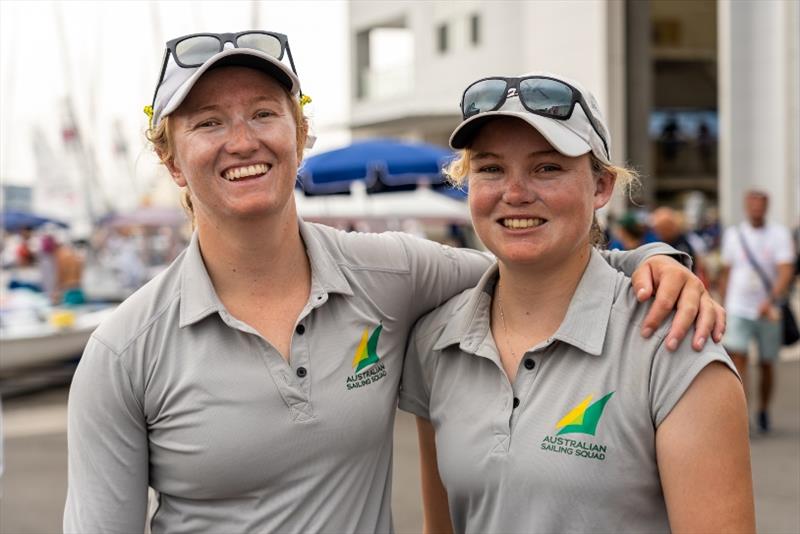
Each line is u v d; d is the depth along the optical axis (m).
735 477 1.75
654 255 2.07
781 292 6.96
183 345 1.98
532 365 1.94
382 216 9.90
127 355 1.97
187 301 1.99
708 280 7.72
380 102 28.20
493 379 1.99
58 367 9.85
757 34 17.66
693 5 23.64
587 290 1.93
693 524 1.75
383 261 2.21
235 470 1.94
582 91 1.96
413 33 26.67
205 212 2.01
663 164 24.16
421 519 5.15
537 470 1.86
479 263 2.41
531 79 1.91
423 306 2.28
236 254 2.02
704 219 21.64
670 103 24.05
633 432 1.81
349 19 29.19
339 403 2.01
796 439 6.73
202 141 1.95
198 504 2.00
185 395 1.96
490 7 22.78
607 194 2.08
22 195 29.83
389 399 2.13
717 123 24.19
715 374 1.77
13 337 9.31
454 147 2.00
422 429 2.35
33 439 7.53
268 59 1.91
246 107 1.95
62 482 6.21
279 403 1.96
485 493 1.94
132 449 2.00
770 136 17.58
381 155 9.56
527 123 1.90
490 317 2.09
